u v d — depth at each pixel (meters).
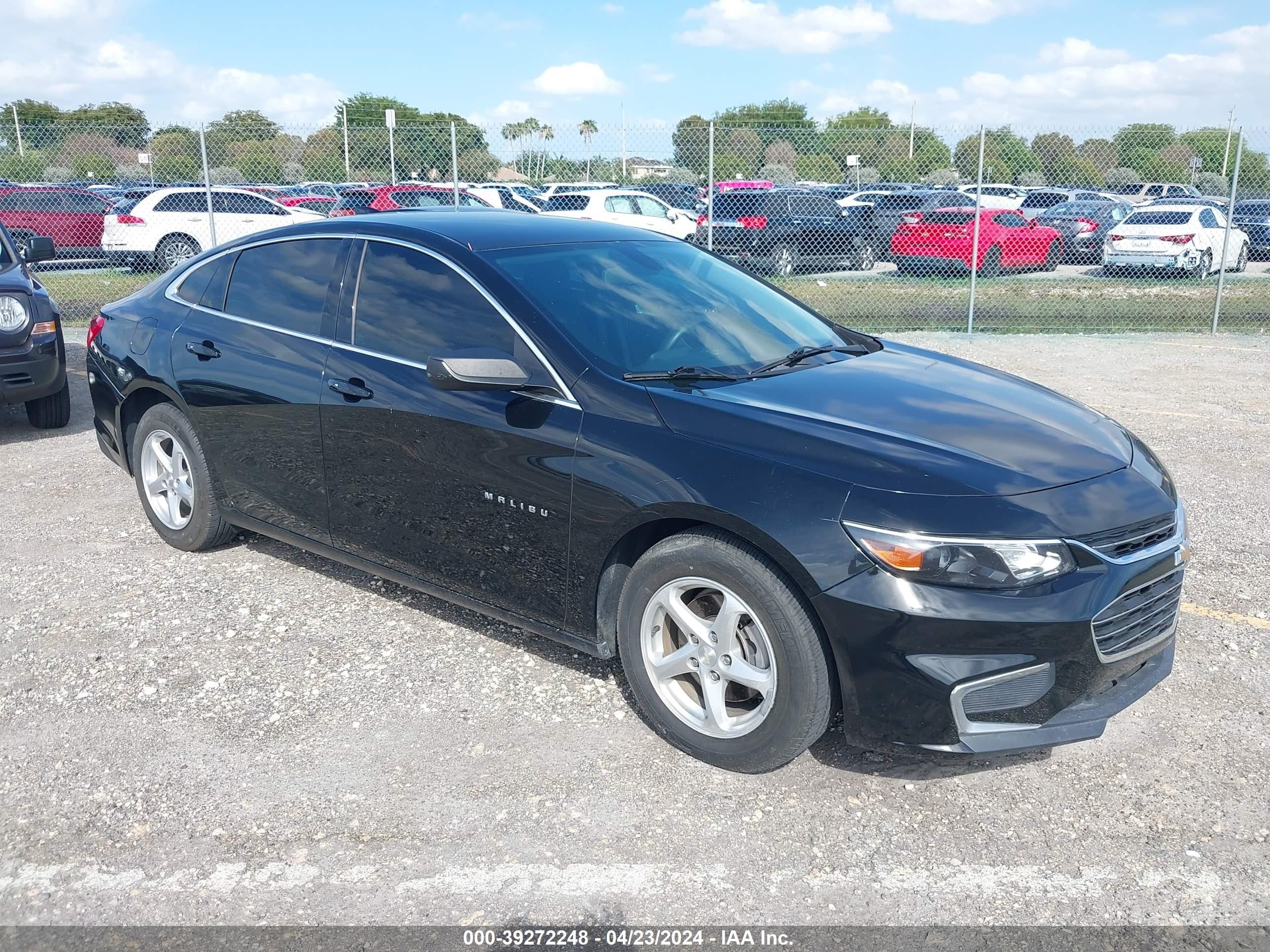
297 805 2.97
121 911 2.56
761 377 3.52
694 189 22.11
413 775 3.12
